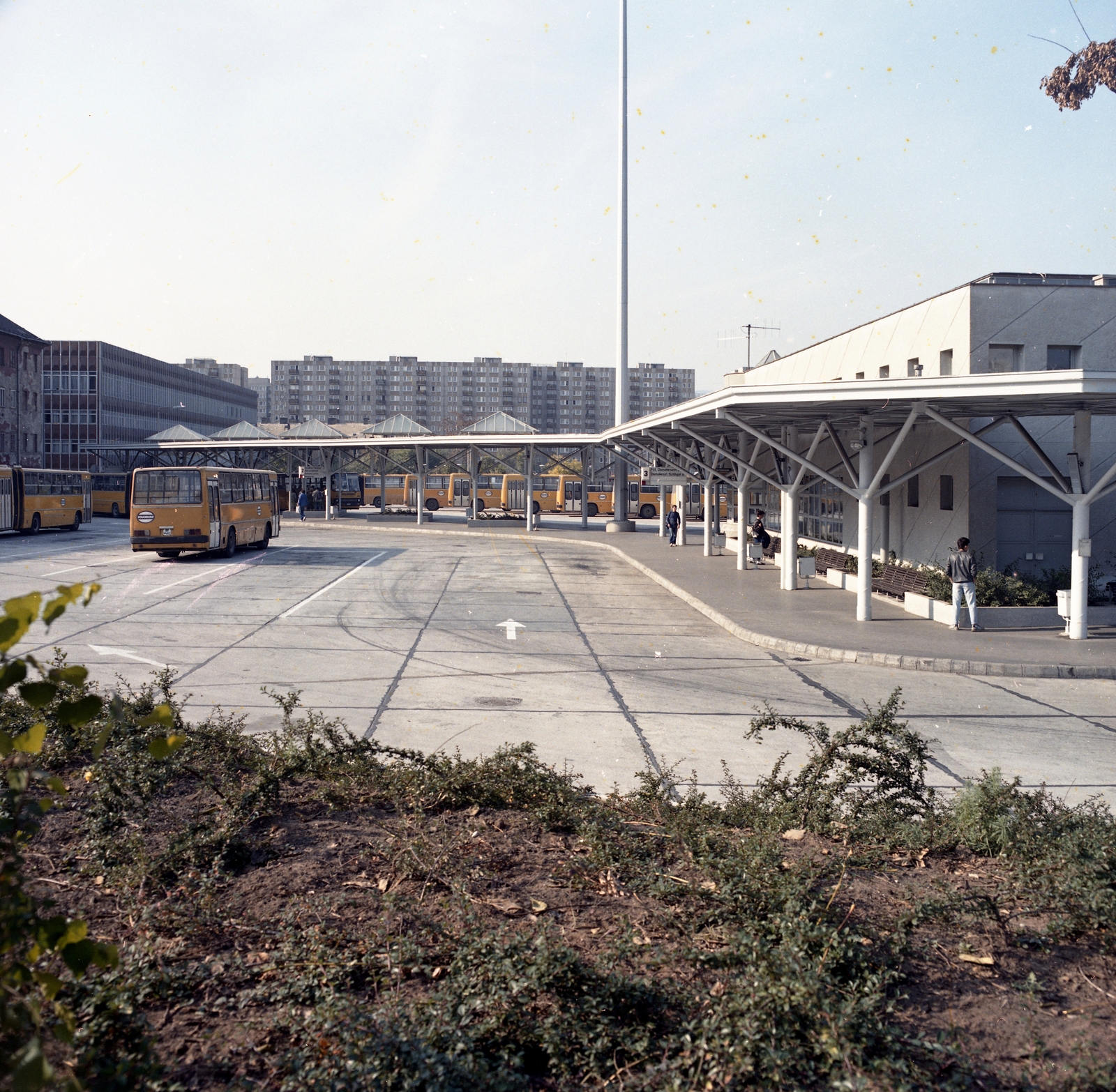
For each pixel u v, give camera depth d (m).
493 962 3.92
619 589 25.00
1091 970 4.32
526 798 6.70
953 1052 3.44
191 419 111.31
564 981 3.85
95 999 3.40
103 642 15.64
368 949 4.23
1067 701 12.27
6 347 71.56
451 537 44.03
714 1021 3.51
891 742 9.95
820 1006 3.61
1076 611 16.27
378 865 5.46
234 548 32.94
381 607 20.59
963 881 5.36
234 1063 3.39
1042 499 19.89
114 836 5.53
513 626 18.23
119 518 61.34
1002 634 16.75
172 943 4.27
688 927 4.59
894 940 4.35
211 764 6.98
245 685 12.55
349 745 7.30
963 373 20.06
